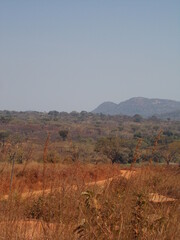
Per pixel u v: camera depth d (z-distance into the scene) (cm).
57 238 488
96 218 513
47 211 514
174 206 568
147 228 528
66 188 524
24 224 514
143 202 545
